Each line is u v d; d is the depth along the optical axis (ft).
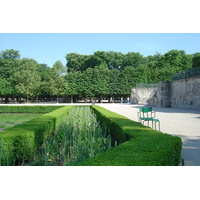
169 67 213.66
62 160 22.00
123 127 23.61
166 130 35.91
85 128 36.01
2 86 178.29
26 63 182.29
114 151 13.78
